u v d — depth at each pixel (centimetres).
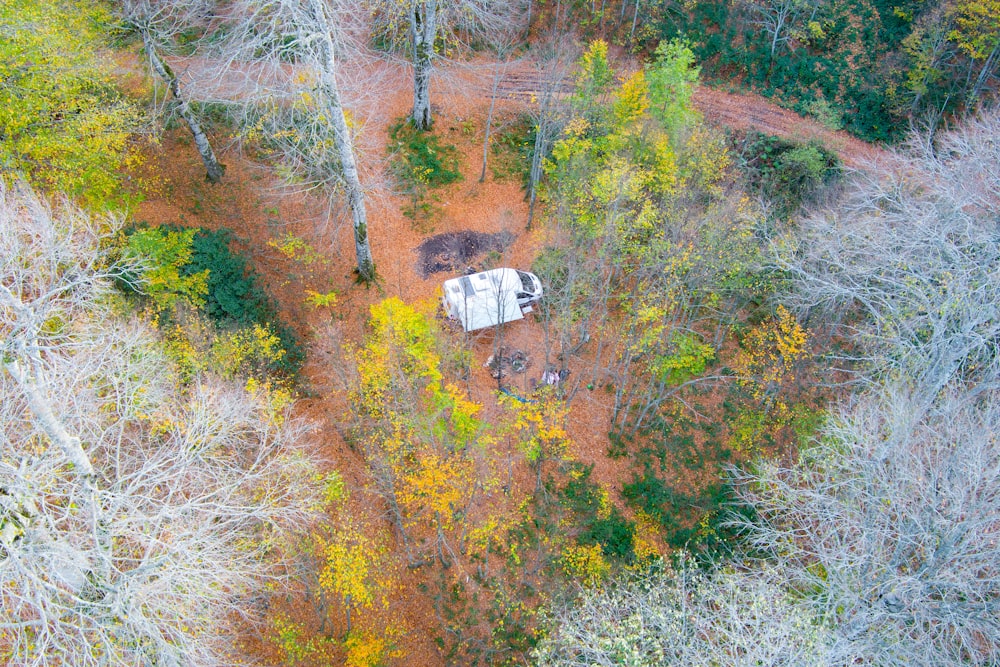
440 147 2883
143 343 1531
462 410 1716
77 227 1878
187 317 1831
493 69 3189
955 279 1833
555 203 2391
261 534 1655
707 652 1472
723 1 3347
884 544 1677
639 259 2245
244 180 2592
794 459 2133
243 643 1697
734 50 3294
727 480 2056
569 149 2394
